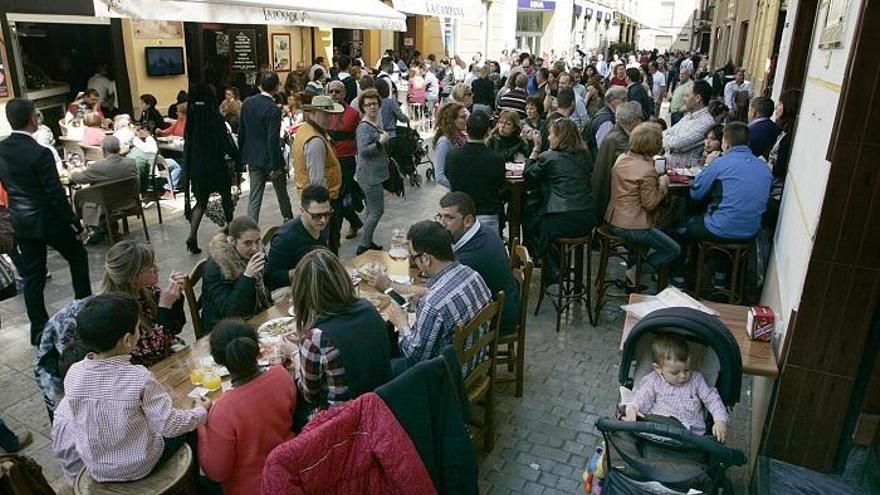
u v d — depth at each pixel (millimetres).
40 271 4492
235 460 2379
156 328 3168
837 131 2502
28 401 3908
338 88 7125
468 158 4922
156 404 2350
